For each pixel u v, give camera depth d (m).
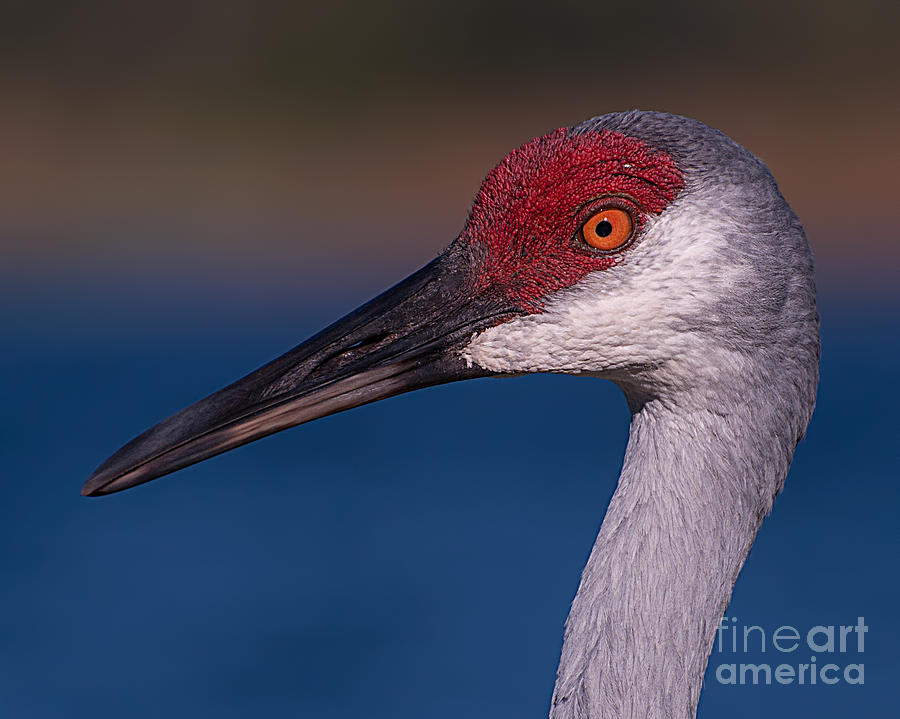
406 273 30.89
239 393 6.07
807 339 5.80
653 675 5.63
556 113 39.06
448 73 41.97
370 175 37.47
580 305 5.80
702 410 5.74
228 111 40.75
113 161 38.44
